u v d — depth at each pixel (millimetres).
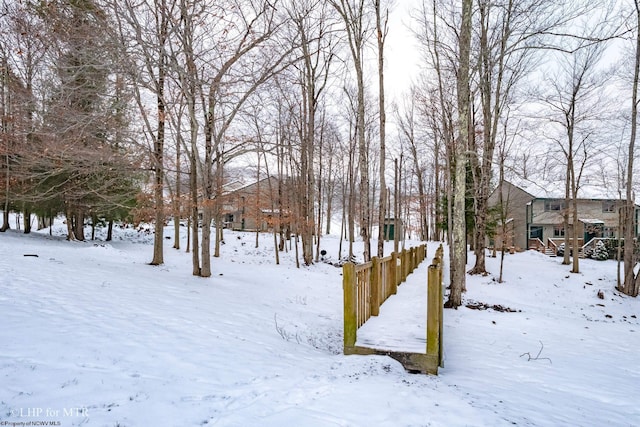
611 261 21094
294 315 7645
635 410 3805
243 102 9938
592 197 27672
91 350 3801
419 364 4258
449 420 2863
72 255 11164
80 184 13430
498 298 12516
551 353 6254
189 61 8617
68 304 5391
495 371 4883
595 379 4887
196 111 10633
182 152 11898
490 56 12930
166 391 3129
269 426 2635
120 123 9461
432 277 4262
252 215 17250
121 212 17203
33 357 3449
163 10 8133
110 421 2580
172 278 9477
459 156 9523
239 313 6773
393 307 6703
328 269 16594
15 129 10117
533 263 18344
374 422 2758
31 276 6875
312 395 3236
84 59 7590
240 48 9109
